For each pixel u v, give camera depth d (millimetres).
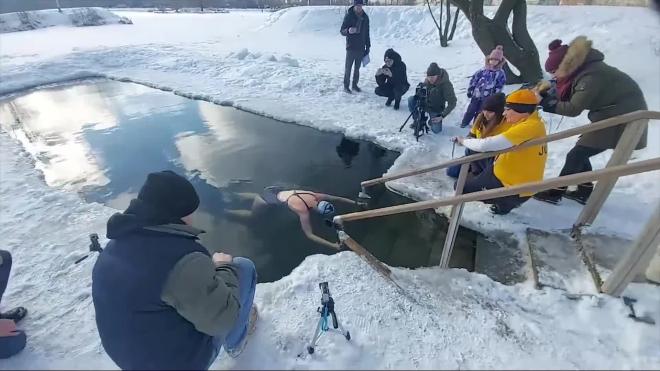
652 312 2350
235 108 7328
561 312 2447
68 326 2551
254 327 2400
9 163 5047
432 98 5816
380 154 5402
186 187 1614
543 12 11164
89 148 5648
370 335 2361
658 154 4480
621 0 12617
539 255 3031
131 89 8750
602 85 3293
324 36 15617
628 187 4004
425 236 3611
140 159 5277
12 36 18438
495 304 2568
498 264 3094
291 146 5668
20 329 2520
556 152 4914
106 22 24734
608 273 2725
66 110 7355
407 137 5711
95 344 2410
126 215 1567
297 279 2836
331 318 2461
